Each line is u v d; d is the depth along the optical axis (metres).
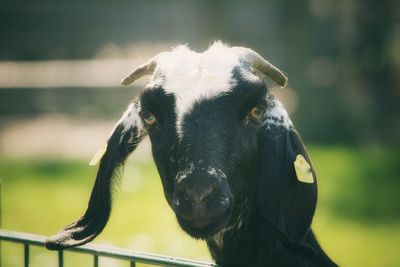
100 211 4.64
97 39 28.66
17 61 28.34
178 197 3.96
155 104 4.30
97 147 18.22
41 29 28.50
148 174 14.85
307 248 4.29
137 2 28.25
